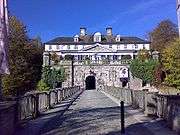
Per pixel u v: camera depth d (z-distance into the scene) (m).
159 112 17.77
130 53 117.25
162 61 59.16
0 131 10.59
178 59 50.53
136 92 26.33
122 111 13.78
